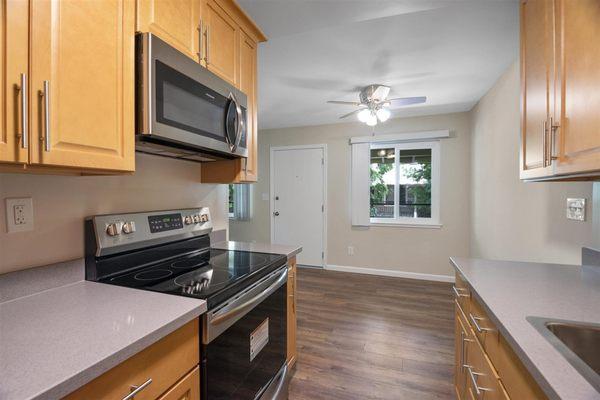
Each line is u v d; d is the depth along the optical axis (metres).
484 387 1.07
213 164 1.87
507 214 2.52
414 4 1.57
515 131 2.35
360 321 2.68
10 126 0.69
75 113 0.83
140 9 1.04
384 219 4.30
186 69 1.20
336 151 4.46
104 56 0.92
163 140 1.14
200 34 1.33
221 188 2.13
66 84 0.81
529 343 0.74
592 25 0.87
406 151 4.20
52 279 1.08
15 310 0.89
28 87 0.72
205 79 1.32
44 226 1.07
